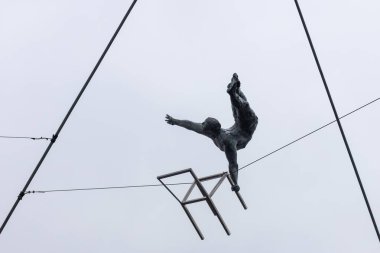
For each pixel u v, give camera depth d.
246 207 22.56
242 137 21.12
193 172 22.30
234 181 21.30
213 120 20.92
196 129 21.09
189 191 22.55
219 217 22.38
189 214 22.67
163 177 22.48
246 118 20.77
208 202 22.30
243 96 20.84
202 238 22.56
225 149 21.08
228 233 22.48
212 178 22.95
